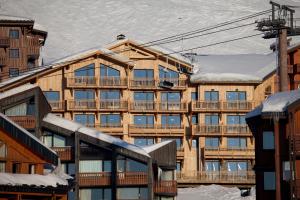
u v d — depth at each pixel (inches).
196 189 4507.9
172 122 4891.7
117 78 4852.4
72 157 3580.2
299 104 3152.1
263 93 4901.6
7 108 3533.5
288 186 3191.4
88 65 4852.4
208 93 4896.7
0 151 2642.7
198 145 4854.8
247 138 4857.3
